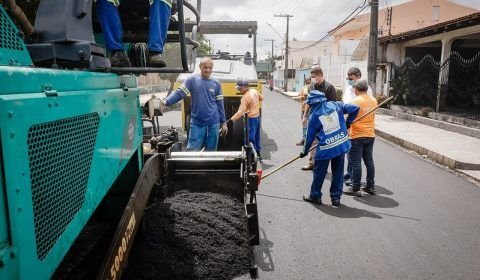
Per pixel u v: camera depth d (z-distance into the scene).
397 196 5.65
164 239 3.22
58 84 1.43
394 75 17.66
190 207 3.65
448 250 3.89
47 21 2.07
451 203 5.34
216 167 4.00
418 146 9.05
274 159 7.96
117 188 2.98
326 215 4.82
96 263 2.35
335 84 30.11
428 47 18.61
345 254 3.77
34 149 1.23
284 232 4.28
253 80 8.00
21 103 1.14
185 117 7.91
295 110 19.73
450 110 14.81
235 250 3.39
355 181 5.64
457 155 7.82
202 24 10.00
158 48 2.62
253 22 10.02
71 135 1.52
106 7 2.46
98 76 1.93
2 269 1.05
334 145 4.93
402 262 3.62
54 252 1.38
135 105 2.75
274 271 3.42
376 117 15.55
